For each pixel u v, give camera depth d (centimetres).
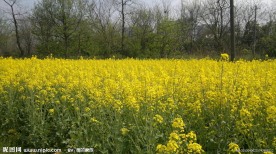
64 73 1083
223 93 662
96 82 881
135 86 767
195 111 643
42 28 4238
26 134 740
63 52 4147
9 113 780
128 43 4275
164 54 4128
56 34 4156
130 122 632
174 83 807
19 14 4153
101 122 613
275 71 1095
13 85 888
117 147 573
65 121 688
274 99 669
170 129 594
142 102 694
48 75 1048
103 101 683
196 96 759
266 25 4494
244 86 759
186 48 4638
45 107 769
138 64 1486
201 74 881
